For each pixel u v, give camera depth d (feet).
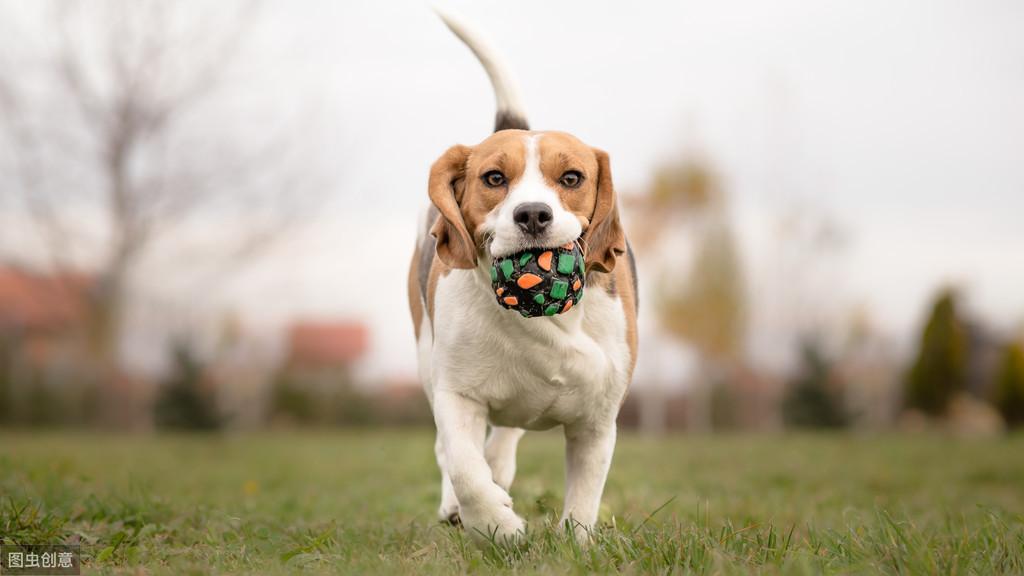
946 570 9.32
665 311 86.63
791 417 65.46
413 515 16.16
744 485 22.31
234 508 16.29
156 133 76.69
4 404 66.33
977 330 70.59
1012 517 15.43
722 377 87.10
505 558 10.45
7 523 12.46
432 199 11.07
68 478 19.94
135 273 77.15
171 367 59.72
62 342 77.05
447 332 11.77
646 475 24.00
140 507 14.67
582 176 11.13
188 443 45.78
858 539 10.81
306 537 12.46
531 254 10.34
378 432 63.98
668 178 86.33
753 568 9.64
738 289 86.48
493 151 11.08
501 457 14.62
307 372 71.41
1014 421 63.31
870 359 75.41
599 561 9.97
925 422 66.08
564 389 11.78
